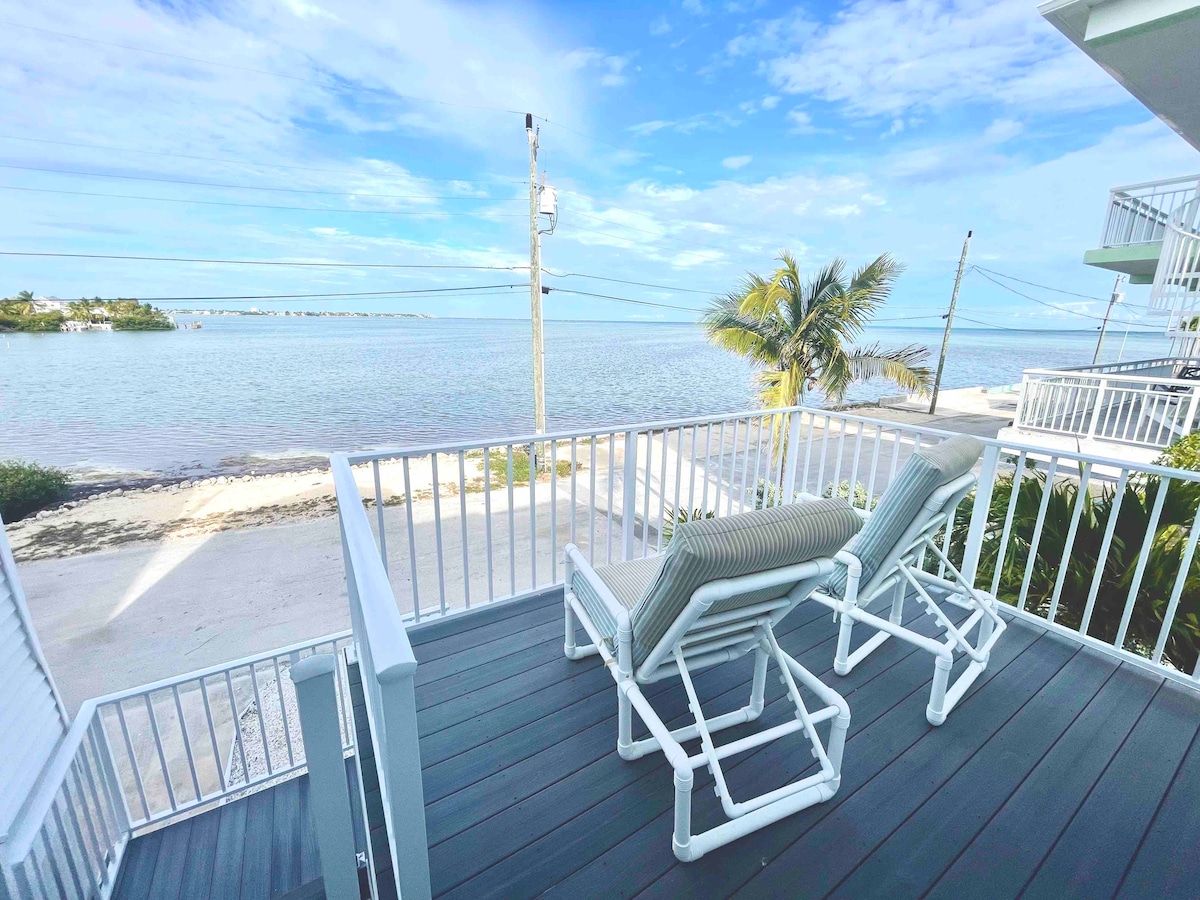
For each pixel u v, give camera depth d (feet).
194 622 21.86
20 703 6.73
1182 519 9.73
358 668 6.77
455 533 28.89
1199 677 6.53
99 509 39.40
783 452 12.41
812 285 30.66
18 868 4.91
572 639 7.15
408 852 2.94
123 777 13.64
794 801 4.84
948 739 5.79
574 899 4.18
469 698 6.50
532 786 5.24
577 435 8.62
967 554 8.55
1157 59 11.24
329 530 32.83
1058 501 10.61
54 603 23.68
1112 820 4.86
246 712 15.94
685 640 4.72
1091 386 24.02
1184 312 23.34
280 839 8.79
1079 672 6.95
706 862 4.47
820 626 8.04
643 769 5.44
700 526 3.86
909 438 47.93
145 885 8.00
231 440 65.36
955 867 4.43
